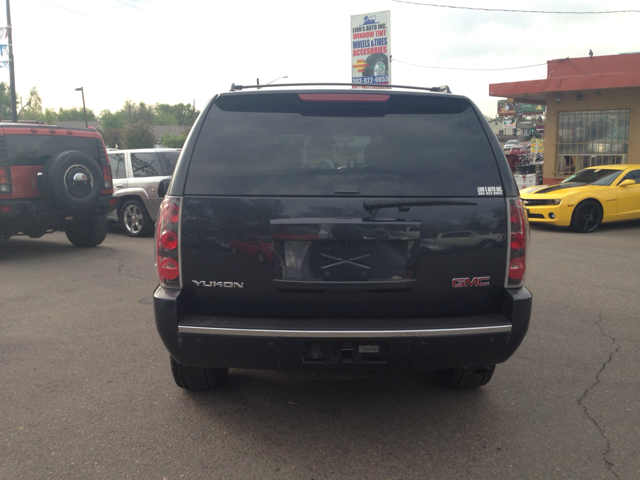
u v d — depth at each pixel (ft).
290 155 9.61
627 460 9.36
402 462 9.28
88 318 17.56
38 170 27.02
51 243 33.27
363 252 9.27
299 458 9.40
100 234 31.09
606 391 12.10
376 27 83.66
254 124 9.84
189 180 9.52
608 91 55.11
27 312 18.28
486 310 9.75
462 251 9.41
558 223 36.50
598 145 56.70
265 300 9.48
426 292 9.44
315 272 9.29
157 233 9.75
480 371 11.62
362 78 85.71
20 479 8.79
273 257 9.30
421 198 9.32
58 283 22.38
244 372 13.24
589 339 15.47
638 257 27.66
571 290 20.92
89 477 8.83
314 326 9.17
